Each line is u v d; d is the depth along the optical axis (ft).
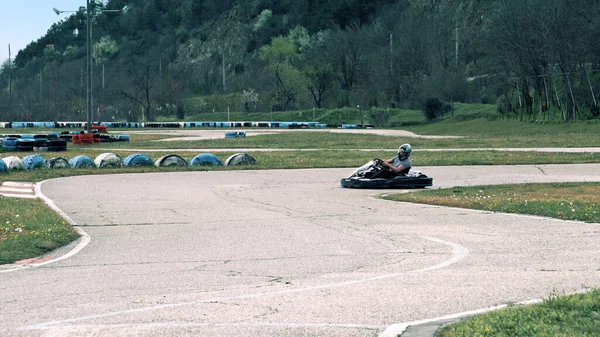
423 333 19.53
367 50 433.48
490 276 27.22
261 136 200.23
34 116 428.15
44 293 25.30
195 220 44.96
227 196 59.21
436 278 26.96
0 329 20.74
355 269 29.04
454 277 27.12
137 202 54.85
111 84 481.46
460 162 93.97
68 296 24.77
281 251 33.71
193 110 424.87
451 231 39.32
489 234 38.06
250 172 83.82
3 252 33.01
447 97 325.62
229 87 487.61
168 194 60.75
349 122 343.26
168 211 49.44
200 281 27.09
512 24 238.27
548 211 46.24
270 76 432.66
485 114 273.33
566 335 17.93
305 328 20.52
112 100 453.58
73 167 89.81
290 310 22.52
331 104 406.82
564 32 216.13
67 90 483.10
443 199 54.70
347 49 422.41
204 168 88.12
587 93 227.61
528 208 47.93
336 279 27.12
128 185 68.80
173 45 621.72
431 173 81.92
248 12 592.60
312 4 550.77
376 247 34.42
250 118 372.58
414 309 22.50
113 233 40.06
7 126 291.58
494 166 90.43
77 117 421.59
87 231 40.86
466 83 327.67
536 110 249.34
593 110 216.33
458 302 23.31
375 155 112.88
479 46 378.12
